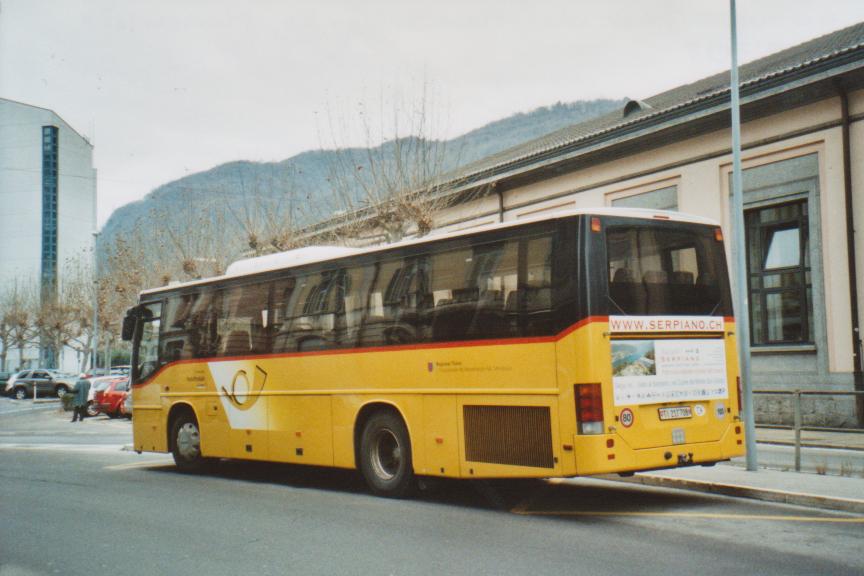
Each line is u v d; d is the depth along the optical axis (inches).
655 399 353.7
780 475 435.8
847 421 603.8
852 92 677.9
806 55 812.6
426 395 402.6
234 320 536.1
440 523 346.3
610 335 343.6
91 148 4266.7
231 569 272.4
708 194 787.4
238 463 623.5
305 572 265.6
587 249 345.4
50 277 3122.5
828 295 697.0
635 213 362.9
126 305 1558.8
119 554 299.9
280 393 492.4
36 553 305.0
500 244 377.1
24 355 3718.0
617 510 367.9
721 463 493.0
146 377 608.7
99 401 1370.6
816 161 706.8
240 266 555.8
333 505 402.6
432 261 408.8
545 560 272.8
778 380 732.7
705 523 331.6
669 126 805.2
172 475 553.6
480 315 380.8
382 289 433.1
